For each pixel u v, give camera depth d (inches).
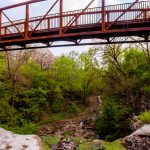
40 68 2578.7
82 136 1572.3
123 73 1772.9
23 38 1146.0
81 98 2541.8
